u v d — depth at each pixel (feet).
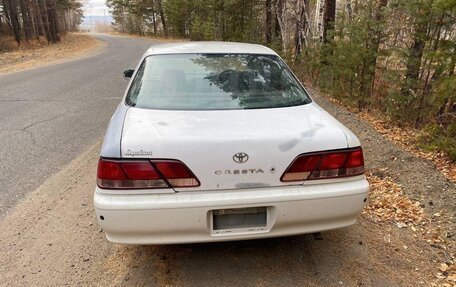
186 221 7.30
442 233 9.95
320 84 27.73
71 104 26.35
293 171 7.52
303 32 38.58
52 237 10.05
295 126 8.05
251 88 9.84
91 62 56.13
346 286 8.06
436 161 14.12
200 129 7.76
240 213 7.61
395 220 10.69
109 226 7.29
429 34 16.90
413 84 18.13
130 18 209.05
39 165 15.07
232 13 63.26
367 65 21.62
